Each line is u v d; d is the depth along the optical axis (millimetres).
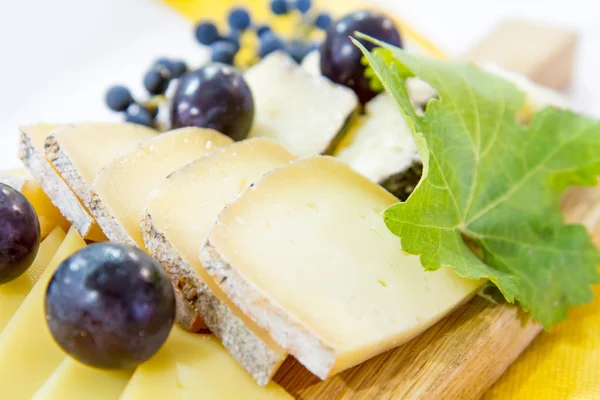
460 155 193
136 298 153
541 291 189
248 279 161
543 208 196
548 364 193
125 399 158
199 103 212
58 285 154
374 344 162
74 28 330
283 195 180
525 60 274
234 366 168
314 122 227
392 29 232
